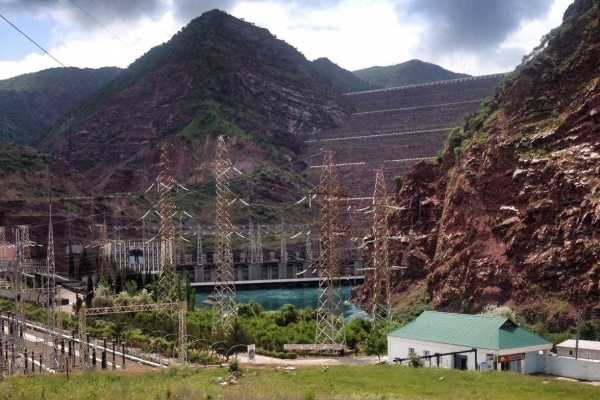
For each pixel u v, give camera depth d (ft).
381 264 554.87
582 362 270.46
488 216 516.73
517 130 530.68
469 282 501.15
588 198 444.96
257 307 565.94
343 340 411.95
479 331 288.30
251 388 216.54
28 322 500.74
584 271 430.61
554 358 278.26
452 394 217.15
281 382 239.71
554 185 471.21
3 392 208.95
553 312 429.79
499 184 517.55
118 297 542.57
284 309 520.83
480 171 539.29
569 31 565.12
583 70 520.42
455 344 286.05
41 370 336.29
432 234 627.46
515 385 231.91
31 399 199.00
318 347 384.27
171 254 595.88
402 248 648.38
